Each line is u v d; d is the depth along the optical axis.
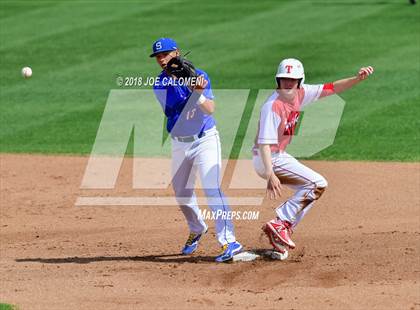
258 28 92.75
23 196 46.50
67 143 58.84
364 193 44.94
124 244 36.75
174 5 108.12
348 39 85.75
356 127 59.91
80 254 35.06
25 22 99.62
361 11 100.00
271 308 26.23
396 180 47.50
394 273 29.94
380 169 50.12
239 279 30.16
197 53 82.38
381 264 31.11
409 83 70.06
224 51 82.88
